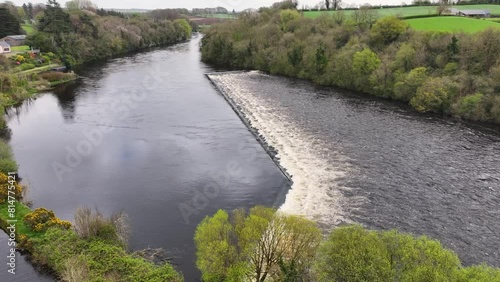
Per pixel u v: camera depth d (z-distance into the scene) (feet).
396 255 77.41
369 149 181.16
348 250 76.84
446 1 451.94
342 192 142.92
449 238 115.96
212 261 89.92
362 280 70.44
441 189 143.74
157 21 615.98
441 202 135.33
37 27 465.47
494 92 221.05
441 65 260.62
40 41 412.36
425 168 160.56
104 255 99.81
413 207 132.57
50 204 135.64
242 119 228.22
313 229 92.84
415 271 71.61
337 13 414.41
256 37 427.74
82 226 108.06
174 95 285.84
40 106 262.06
